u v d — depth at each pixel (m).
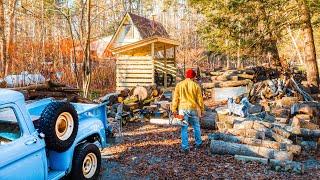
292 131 9.01
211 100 17.36
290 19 15.47
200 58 45.69
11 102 4.83
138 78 22.48
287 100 12.96
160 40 22.97
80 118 6.61
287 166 7.18
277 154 7.67
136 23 37.16
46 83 11.31
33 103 7.05
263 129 8.76
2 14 19.20
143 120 12.45
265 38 16.22
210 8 15.81
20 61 18.02
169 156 8.30
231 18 15.73
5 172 4.46
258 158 7.68
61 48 21.02
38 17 21.66
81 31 14.75
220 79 18.64
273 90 14.15
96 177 6.43
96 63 23.92
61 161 5.62
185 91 8.62
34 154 5.00
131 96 14.52
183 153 8.48
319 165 7.56
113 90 22.41
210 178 6.86
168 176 7.00
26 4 22.66
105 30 40.84
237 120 9.55
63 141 5.42
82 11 14.77
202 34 17.09
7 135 4.66
